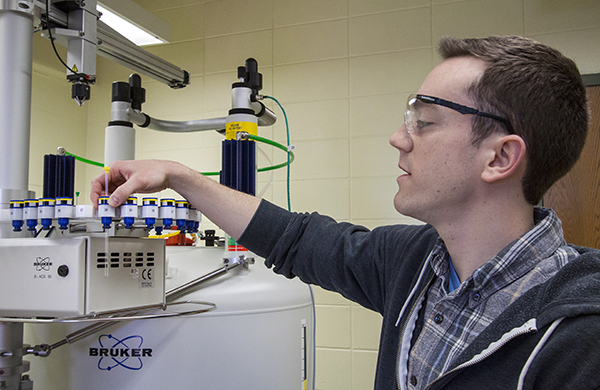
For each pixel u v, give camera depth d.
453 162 0.64
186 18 2.64
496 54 0.63
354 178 2.32
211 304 1.02
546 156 0.62
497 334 0.55
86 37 1.15
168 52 2.66
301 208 2.37
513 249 0.59
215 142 2.55
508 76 0.61
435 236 0.77
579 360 0.47
